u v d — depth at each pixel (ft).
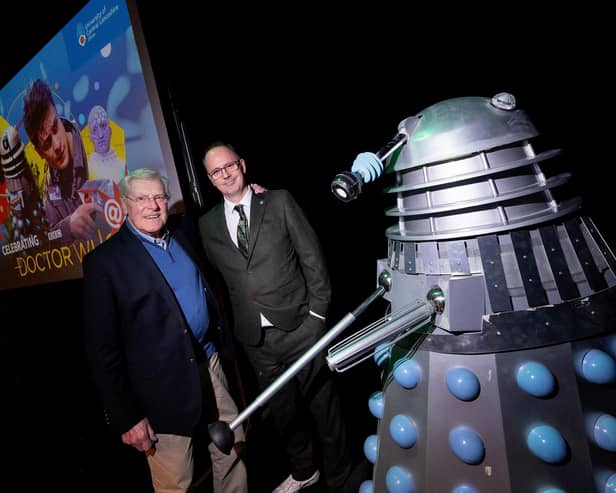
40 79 9.34
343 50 9.86
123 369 5.38
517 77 8.60
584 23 7.88
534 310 3.49
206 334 6.01
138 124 7.72
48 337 13.48
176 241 5.85
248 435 8.77
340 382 9.27
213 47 9.84
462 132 3.67
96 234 9.29
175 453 5.67
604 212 8.60
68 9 9.10
